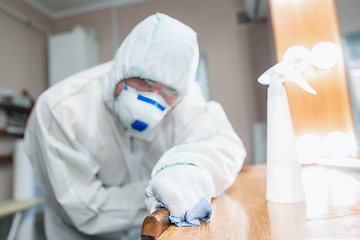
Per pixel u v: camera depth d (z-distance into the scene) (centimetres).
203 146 55
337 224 29
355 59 96
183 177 40
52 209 92
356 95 93
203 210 34
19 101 218
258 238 26
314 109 107
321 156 104
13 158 194
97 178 88
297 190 42
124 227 78
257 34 229
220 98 230
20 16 241
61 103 76
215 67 235
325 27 107
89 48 253
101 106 80
